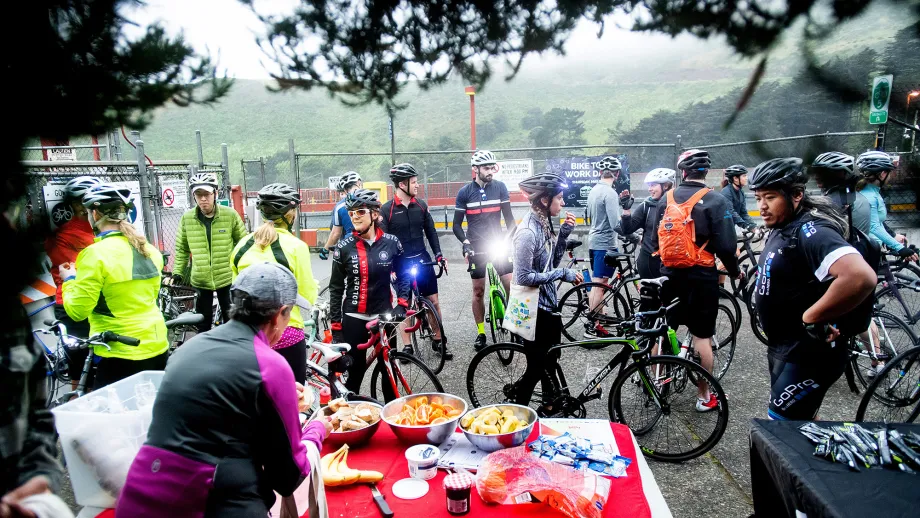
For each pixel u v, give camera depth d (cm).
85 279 299
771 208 252
